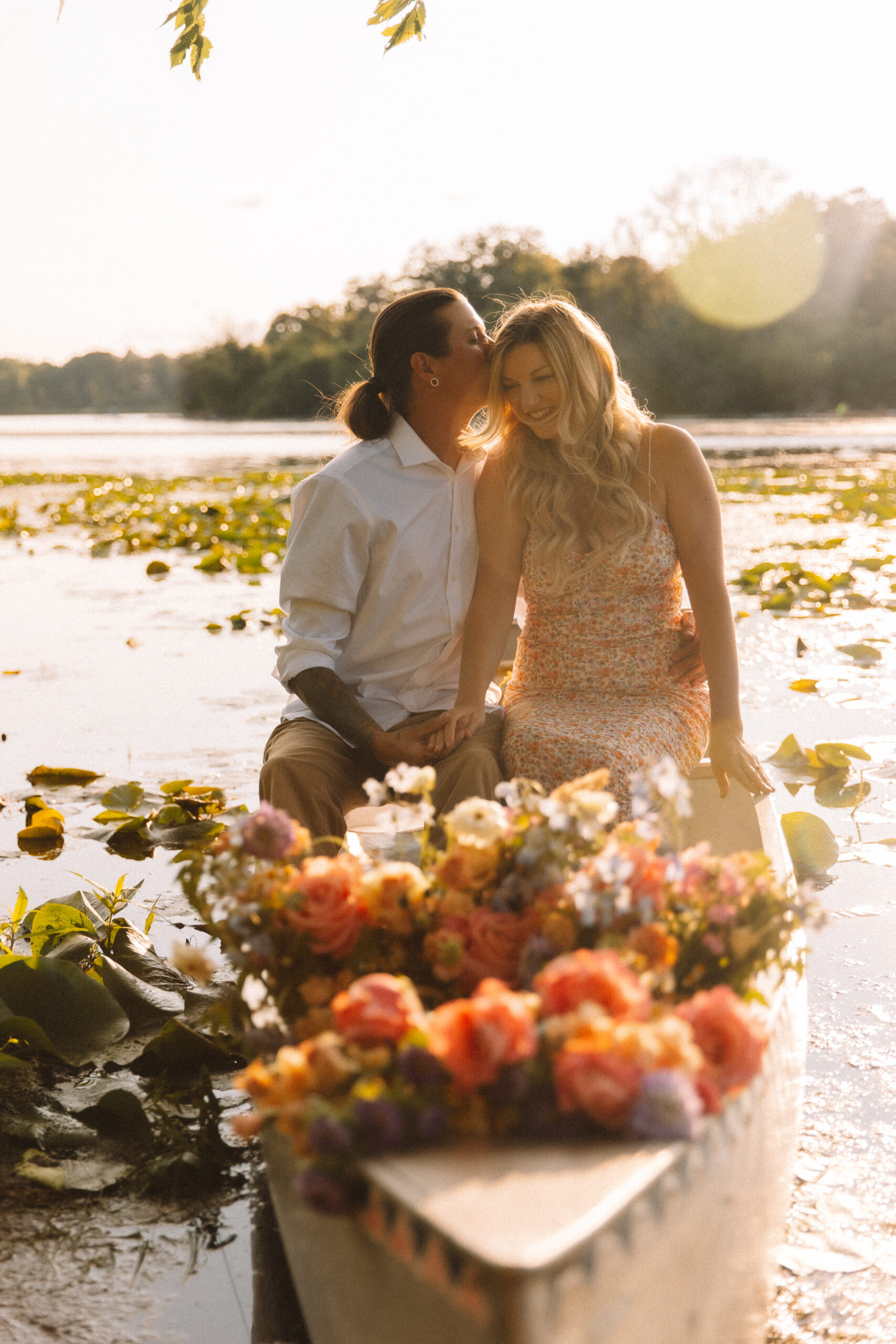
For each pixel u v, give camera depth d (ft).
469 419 9.84
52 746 16.02
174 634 24.20
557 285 192.24
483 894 5.11
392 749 8.73
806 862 10.91
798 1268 5.67
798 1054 5.59
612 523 9.43
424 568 9.53
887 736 15.43
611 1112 3.66
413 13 11.45
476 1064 3.73
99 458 106.52
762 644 21.79
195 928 10.09
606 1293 3.41
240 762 15.07
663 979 4.51
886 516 41.81
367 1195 3.70
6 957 8.10
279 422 240.32
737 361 176.45
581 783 5.20
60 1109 7.21
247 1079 4.16
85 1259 5.89
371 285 229.04
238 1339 5.33
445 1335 3.50
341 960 5.17
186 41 11.13
